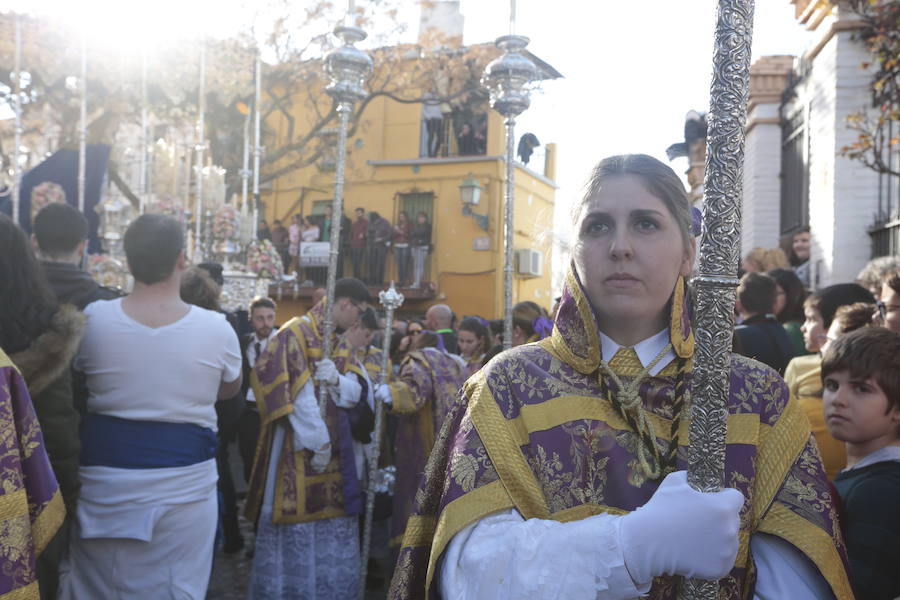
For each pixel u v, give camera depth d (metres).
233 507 4.87
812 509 1.12
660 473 1.11
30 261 2.24
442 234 17.86
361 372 3.98
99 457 2.52
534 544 1.01
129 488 2.51
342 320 3.94
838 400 1.90
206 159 8.40
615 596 0.97
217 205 7.84
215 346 2.70
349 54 3.36
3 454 1.71
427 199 18.12
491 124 17.61
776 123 9.81
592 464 1.13
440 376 4.01
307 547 3.68
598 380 1.18
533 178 18.48
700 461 0.97
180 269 2.69
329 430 3.76
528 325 4.28
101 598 2.52
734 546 0.95
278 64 12.96
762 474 1.14
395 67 14.37
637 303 1.15
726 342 0.95
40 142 8.14
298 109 17.91
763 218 9.82
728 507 0.95
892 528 1.64
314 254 18.11
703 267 0.96
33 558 1.76
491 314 17.36
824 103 7.67
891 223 6.68
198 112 7.84
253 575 3.72
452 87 15.23
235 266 7.04
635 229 1.16
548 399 1.17
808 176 8.49
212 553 2.77
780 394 1.20
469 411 1.20
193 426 2.65
